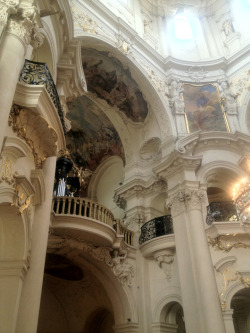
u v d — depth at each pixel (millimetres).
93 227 9688
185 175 11570
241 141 12305
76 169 13617
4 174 5039
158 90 13875
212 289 9352
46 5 7078
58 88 8328
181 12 17672
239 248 10328
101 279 10945
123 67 13398
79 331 12234
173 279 10852
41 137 5984
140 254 11859
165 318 10805
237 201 8719
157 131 13883
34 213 6184
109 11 13383
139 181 13211
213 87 14562
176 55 15992
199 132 12367
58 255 10422
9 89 4770
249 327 12359
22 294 5379
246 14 16094
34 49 7418
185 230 10617
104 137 15422
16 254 5477
